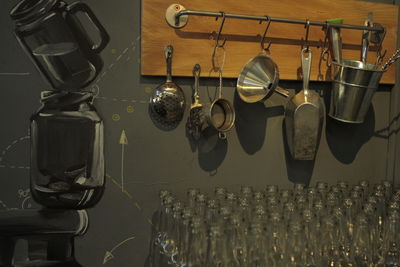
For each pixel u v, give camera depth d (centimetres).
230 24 117
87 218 108
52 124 104
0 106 103
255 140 125
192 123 116
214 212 100
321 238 101
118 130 112
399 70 138
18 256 100
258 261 94
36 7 103
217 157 121
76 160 105
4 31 102
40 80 105
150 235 116
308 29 120
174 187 117
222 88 120
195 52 114
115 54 110
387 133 140
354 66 124
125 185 113
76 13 106
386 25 135
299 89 128
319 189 119
